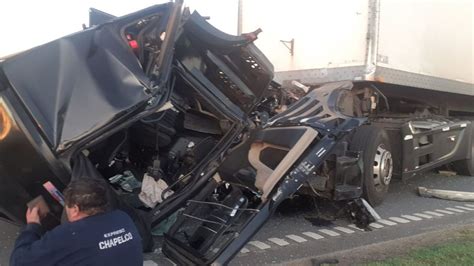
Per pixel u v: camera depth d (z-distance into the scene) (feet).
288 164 12.88
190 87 15.02
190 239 13.24
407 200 22.71
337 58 20.70
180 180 14.93
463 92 26.14
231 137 15.33
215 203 13.73
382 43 19.74
